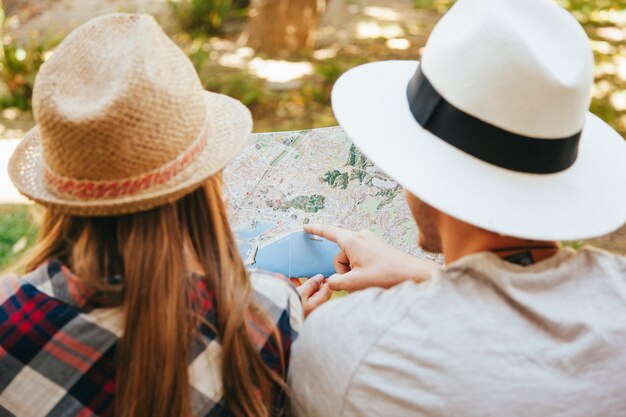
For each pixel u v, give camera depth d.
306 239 1.60
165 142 0.97
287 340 1.16
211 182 1.10
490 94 1.03
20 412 1.05
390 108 1.24
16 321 1.03
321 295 1.45
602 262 1.06
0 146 4.98
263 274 1.20
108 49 0.96
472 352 0.96
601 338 0.96
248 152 1.64
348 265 1.54
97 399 1.05
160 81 0.95
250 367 1.11
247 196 1.63
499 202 1.06
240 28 8.09
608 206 1.12
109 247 1.05
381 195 1.65
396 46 7.57
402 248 1.64
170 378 1.02
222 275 1.08
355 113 1.24
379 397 0.98
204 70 6.67
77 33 0.98
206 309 1.07
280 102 5.95
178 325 1.02
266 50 7.35
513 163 1.06
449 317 0.99
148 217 1.02
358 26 8.32
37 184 1.06
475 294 1.01
